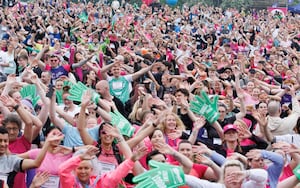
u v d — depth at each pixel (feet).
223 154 44.91
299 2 289.74
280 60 101.35
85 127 40.60
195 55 99.45
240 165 32.83
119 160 38.34
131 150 39.75
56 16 148.77
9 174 34.99
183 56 93.30
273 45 138.21
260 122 47.19
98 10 178.19
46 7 177.78
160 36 116.26
